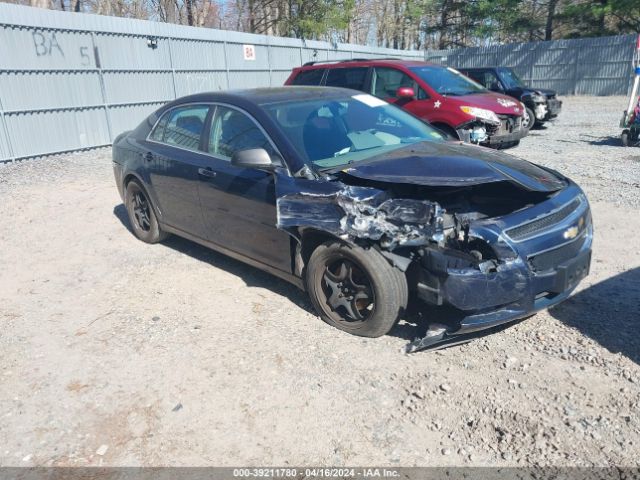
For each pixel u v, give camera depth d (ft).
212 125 15.97
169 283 16.38
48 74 40.04
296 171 13.09
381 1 155.94
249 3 97.45
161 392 11.06
